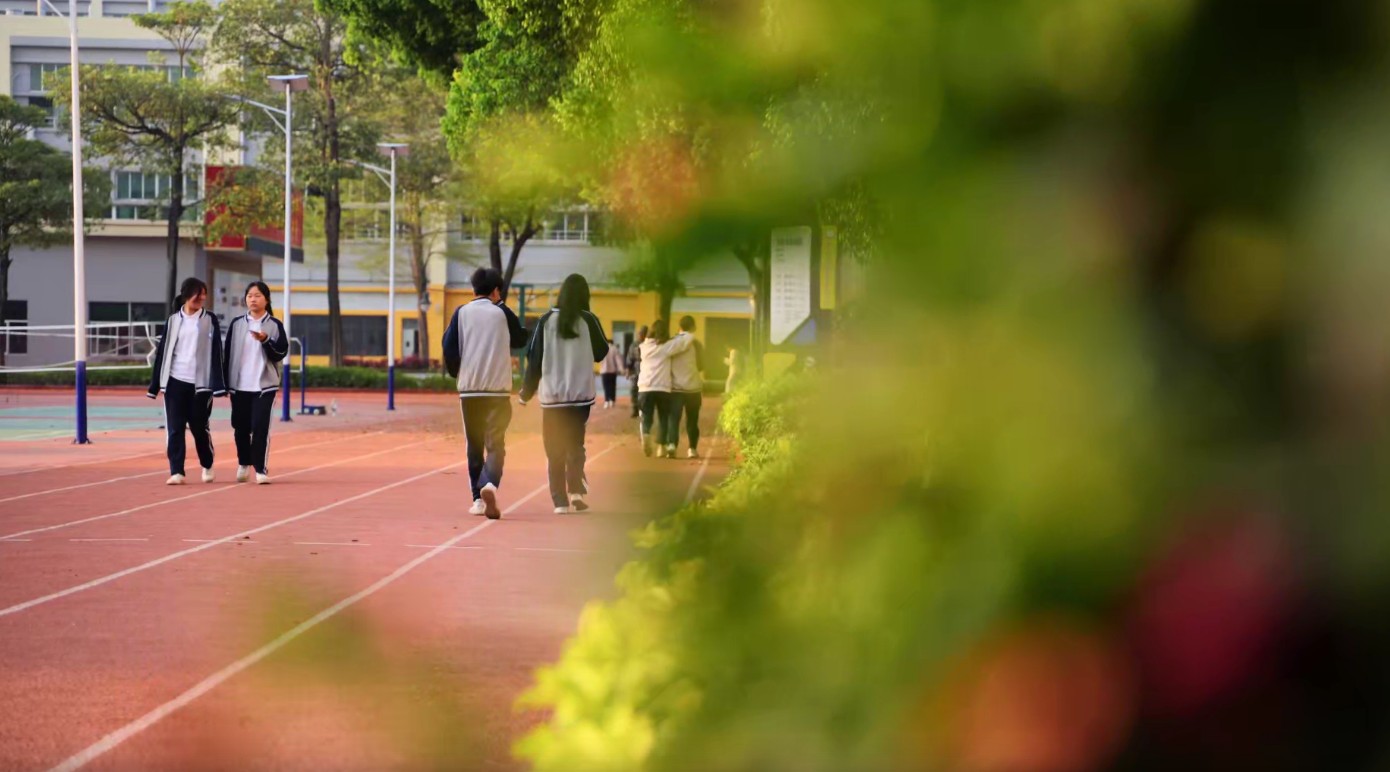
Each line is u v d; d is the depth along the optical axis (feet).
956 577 6.68
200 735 24.34
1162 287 6.04
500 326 90.48
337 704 14.48
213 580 63.26
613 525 10.00
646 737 9.43
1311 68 5.61
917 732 6.82
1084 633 6.28
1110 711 6.22
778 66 7.00
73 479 119.55
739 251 7.29
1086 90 6.23
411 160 368.27
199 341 115.85
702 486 9.45
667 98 7.30
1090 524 6.20
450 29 238.48
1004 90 6.45
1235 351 5.83
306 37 373.40
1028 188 6.43
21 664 46.62
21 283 498.28
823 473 7.35
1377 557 5.51
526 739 10.82
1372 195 5.48
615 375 249.96
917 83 6.66
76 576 65.51
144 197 498.28
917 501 6.85
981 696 6.53
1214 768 6.00
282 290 501.97
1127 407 6.10
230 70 384.06
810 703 7.48
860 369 7.06
